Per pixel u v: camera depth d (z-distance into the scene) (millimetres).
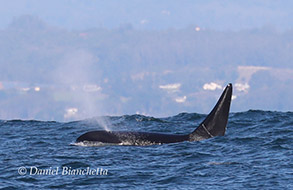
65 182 63688
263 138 87312
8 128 113938
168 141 85438
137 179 64500
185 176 65312
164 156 76125
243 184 61344
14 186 62156
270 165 69438
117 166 70812
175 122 118125
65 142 91188
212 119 88000
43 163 73250
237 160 72625
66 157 76938
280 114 122812
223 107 87938
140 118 124250
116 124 118250
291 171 66188
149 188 60750
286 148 79812
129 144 84938
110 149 81938
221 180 63250
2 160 75750
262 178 63406
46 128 113688
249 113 124562
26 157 77625
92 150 81500
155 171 67938
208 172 66875
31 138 97625
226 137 87250
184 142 84750
